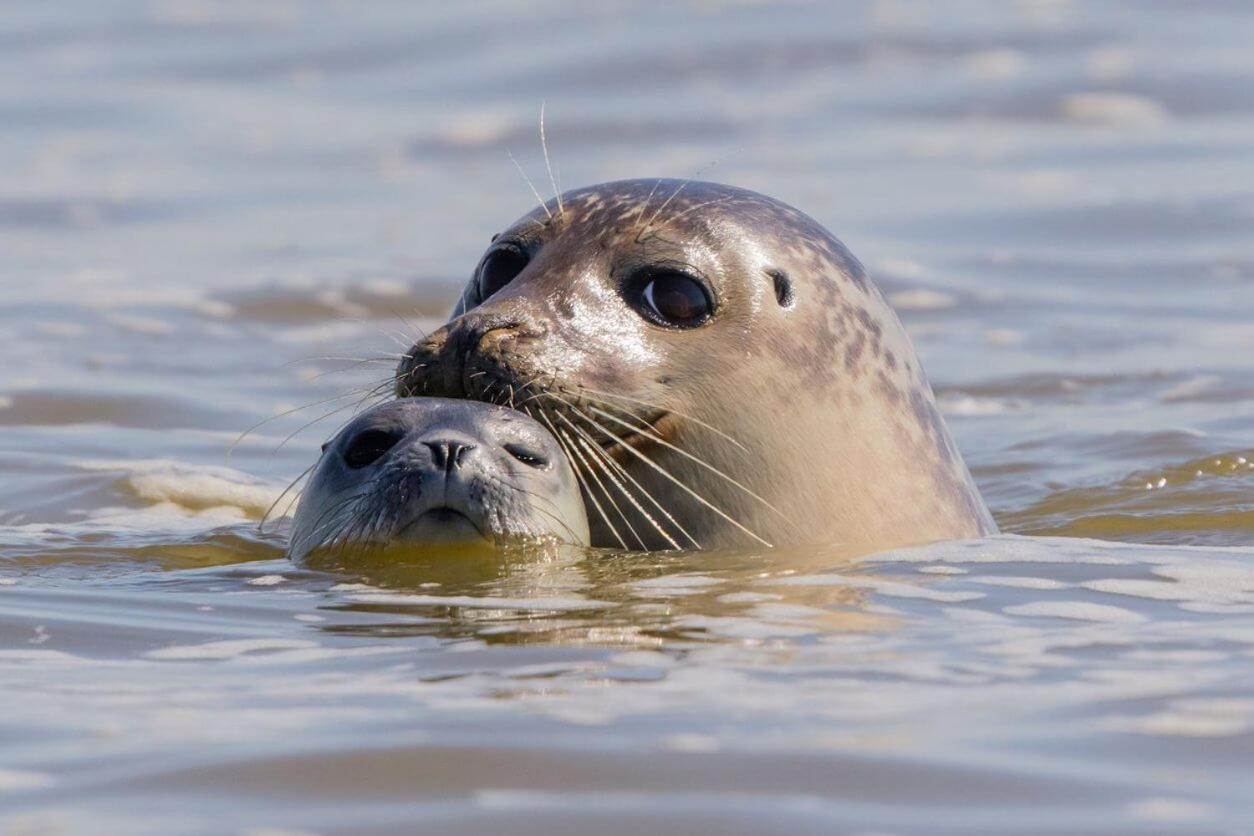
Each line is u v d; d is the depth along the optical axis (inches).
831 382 1034.1
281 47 3843.5
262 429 1640.0
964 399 1781.5
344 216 2659.9
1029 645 718.5
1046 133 3075.8
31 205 2746.1
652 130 3093.0
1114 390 1788.9
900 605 796.6
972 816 520.7
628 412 975.0
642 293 1013.8
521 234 1072.8
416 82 3521.2
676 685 654.5
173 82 3624.5
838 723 605.0
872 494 1027.3
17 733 605.6
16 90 3558.1
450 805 530.6
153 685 669.9
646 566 890.1
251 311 2118.6
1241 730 597.6
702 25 3754.9
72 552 1023.0
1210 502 1272.1
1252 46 3533.5
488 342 970.7
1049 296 2177.7
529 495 893.8
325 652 718.5
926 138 3048.7
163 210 2723.9
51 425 1642.5
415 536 885.8
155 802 534.3
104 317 2080.5
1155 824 514.9
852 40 3614.7
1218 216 2532.0
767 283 1031.6
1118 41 3592.5
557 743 581.3
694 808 526.3
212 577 879.7
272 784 548.7
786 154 2935.5
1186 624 759.7
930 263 2317.9
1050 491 1389.0
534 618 767.7
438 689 653.3
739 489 993.5
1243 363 1871.3
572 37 3710.6
